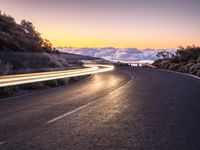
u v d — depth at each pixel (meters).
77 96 13.34
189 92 14.56
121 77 28.09
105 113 8.91
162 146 5.41
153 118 8.09
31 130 6.73
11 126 7.16
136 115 8.55
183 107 9.99
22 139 5.93
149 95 13.48
